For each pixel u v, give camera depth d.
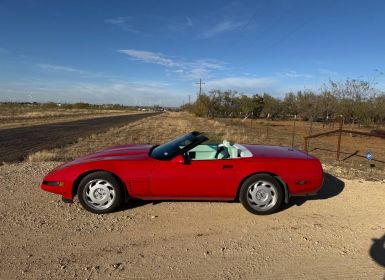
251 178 4.90
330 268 3.44
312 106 27.67
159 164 4.90
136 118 55.88
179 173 4.88
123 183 4.93
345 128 30.12
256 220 4.77
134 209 5.14
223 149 5.61
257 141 17.55
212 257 3.66
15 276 3.24
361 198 5.81
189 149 5.09
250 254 3.74
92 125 32.84
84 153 12.21
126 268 3.41
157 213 4.98
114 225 4.54
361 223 4.68
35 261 3.54
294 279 3.23
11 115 51.84
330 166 9.06
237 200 5.53
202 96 63.66
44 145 15.30
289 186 4.94
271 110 53.34
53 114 60.81
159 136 20.80
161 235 4.23
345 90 27.53
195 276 3.27
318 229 4.46
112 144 15.79
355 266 3.48
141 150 5.59
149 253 3.75
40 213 4.96
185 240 4.09
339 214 5.03
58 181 4.90
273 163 4.93
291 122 45.28
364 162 10.56
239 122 43.44
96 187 4.91
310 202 5.58
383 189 6.39
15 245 3.92
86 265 3.46
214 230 4.41
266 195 4.95
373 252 3.80
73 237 4.15
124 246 3.92
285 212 5.10
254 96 55.09
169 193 4.96
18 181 6.84
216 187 4.94
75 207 5.21
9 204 5.36
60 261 3.55
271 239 4.14
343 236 4.23
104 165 4.86
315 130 28.80
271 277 3.26
